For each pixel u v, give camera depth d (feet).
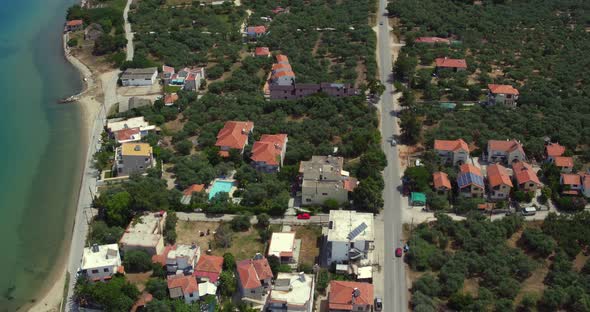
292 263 580.71
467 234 598.34
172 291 521.65
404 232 618.85
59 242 636.07
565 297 513.45
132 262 566.77
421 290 533.96
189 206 654.53
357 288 515.50
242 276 535.60
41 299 558.97
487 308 509.76
